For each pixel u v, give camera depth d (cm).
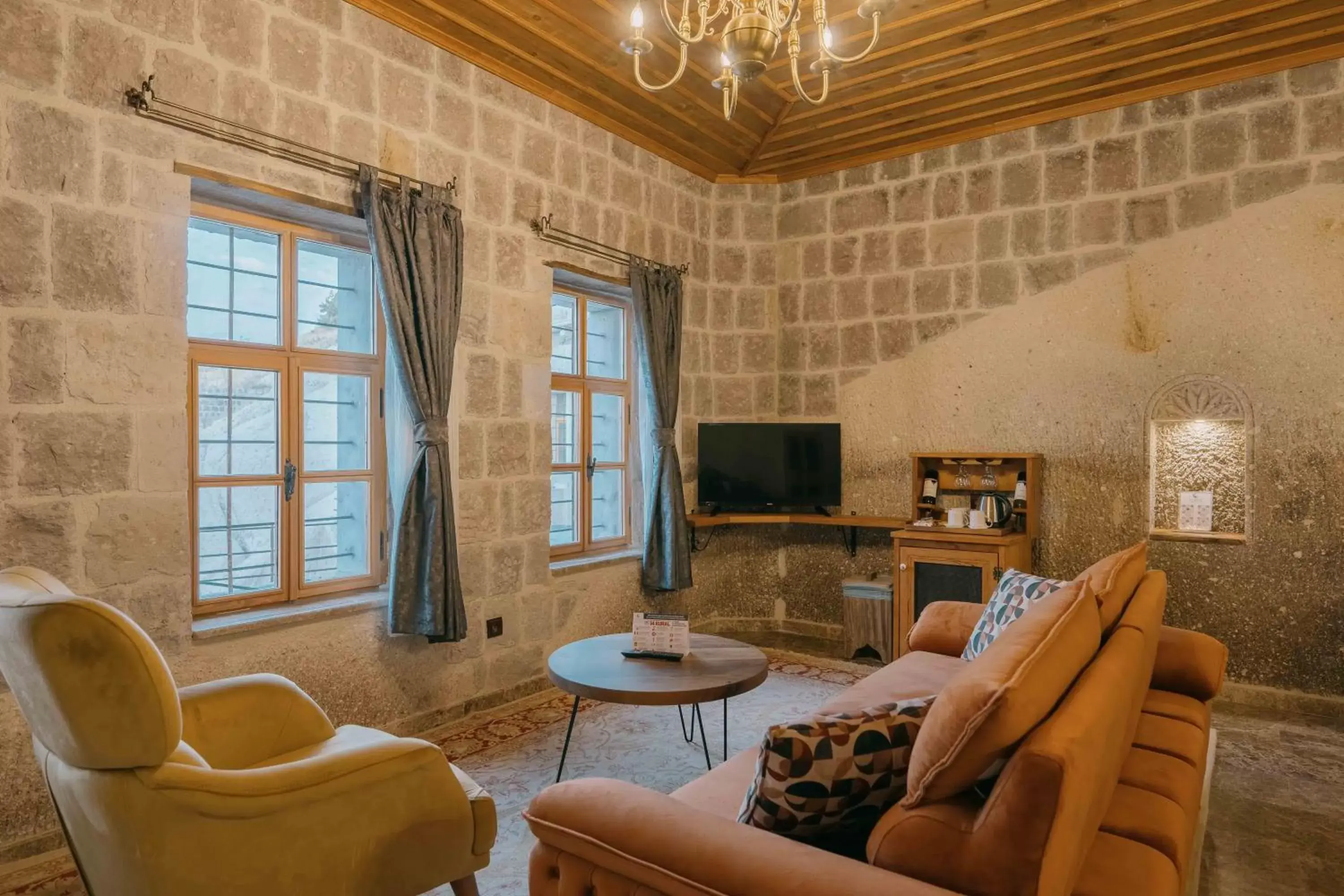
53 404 250
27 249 245
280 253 331
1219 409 407
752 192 539
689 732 351
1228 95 405
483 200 384
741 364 537
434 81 363
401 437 350
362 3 331
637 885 135
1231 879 235
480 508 381
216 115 288
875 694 261
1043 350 454
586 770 311
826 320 523
